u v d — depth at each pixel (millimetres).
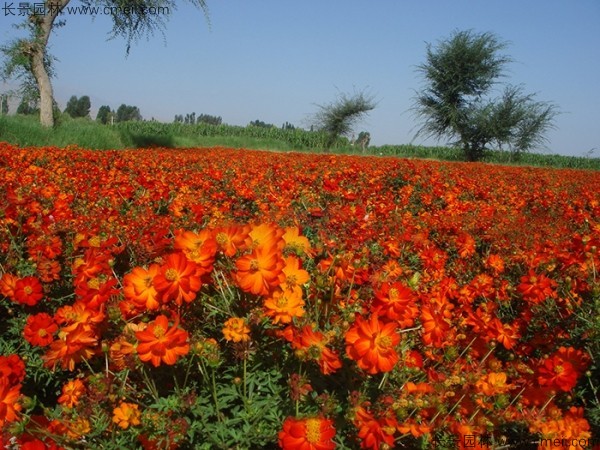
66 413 1723
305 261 2293
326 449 1355
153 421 1594
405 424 1579
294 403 1670
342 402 1738
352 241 3197
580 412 1777
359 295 2070
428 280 2822
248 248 1882
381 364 1548
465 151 38344
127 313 1857
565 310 2639
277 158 11789
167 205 5270
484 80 36281
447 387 1796
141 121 34656
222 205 5082
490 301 2809
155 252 2377
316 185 7281
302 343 1615
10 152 8094
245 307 1921
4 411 1514
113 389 1721
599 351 2197
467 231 4570
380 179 8258
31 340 1850
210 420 1774
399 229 4270
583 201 7617
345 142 37438
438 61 36781
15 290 2166
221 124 36375
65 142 16109
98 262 2102
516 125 36562
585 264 2793
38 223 3010
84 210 4184
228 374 1865
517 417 1800
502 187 8891
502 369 2197
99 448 1628
